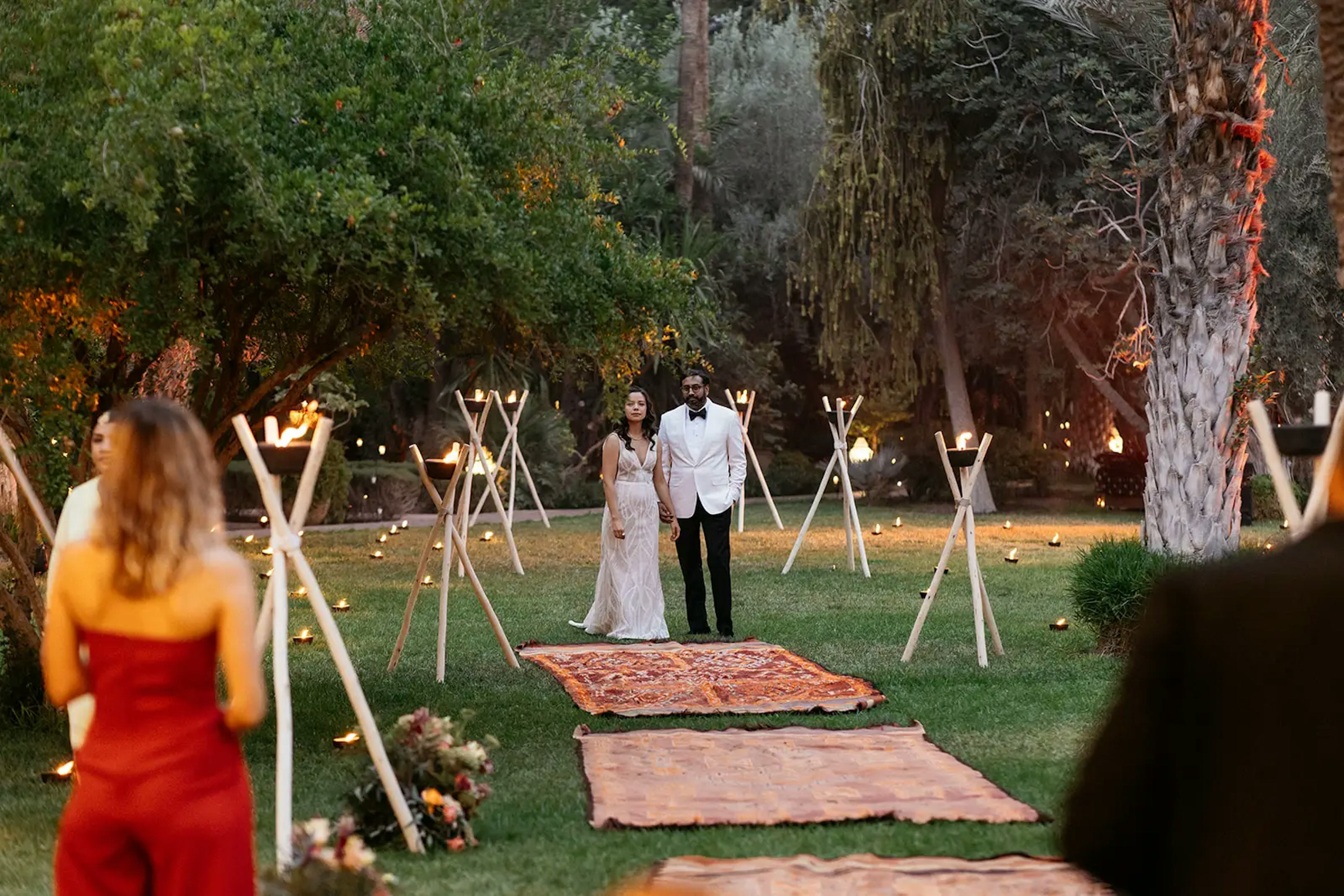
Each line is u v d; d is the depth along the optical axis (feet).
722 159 112.16
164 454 9.85
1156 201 72.18
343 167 20.15
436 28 22.15
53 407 20.35
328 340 24.23
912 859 15.10
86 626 9.95
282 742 14.49
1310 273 67.21
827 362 104.12
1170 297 33.71
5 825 17.15
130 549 9.78
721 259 105.91
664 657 30.83
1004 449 99.09
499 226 21.63
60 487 21.44
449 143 20.43
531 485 70.90
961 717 23.97
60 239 19.48
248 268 22.25
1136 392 103.04
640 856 15.67
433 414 91.91
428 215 20.89
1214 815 5.30
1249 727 5.27
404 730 16.52
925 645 32.40
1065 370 101.60
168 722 9.82
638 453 34.60
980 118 82.12
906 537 65.05
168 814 9.63
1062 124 78.38
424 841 15.99
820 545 60.34
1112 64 78.54
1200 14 33.04
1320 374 70.54
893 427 107.86
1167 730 5.53
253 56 19.17
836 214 84.74
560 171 24.17
